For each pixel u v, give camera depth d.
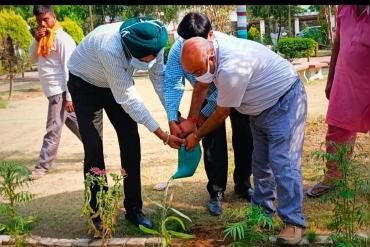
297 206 3.27
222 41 3.14
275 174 3.27
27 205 4.39
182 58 3.05
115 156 6.24
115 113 3.60
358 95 3.74
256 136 3.51
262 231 3.41
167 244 3.06
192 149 3.54
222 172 3.94
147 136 7.28
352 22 3.66
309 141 6.30
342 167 3.20
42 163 5.38
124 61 3.27
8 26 14.45
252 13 42.31
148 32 3.16
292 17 44.69
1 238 3.53
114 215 3.34
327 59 19.92
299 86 3.30
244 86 3.09
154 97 12.23
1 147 7.10
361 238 3.15
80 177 5.30
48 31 5.15
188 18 3.34
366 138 5.95
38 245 3.48
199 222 3.81
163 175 5.20
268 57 3.20
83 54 3.44
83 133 3.52
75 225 3.88
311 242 3.32
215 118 3.31
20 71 16.20
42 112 10.63
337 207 3.22
